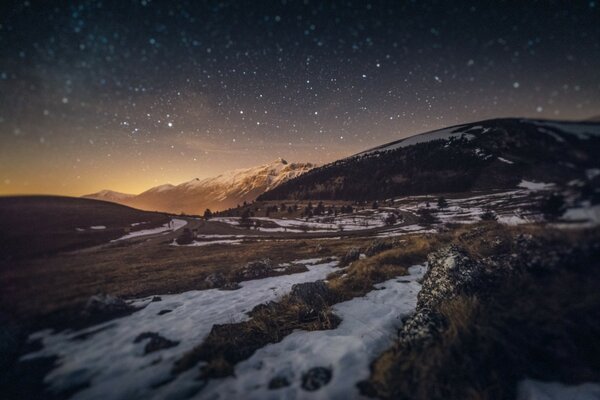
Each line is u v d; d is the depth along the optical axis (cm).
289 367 475
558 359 359
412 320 502
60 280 921
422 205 8525
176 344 614
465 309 474
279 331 624
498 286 509
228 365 482
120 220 4991
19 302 729
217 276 1327
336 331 591
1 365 534
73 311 754
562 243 402
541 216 404
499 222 679
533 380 347
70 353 582
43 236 1347
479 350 389
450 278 579
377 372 420
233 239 5912
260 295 1012
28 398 443
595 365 342
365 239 3781
